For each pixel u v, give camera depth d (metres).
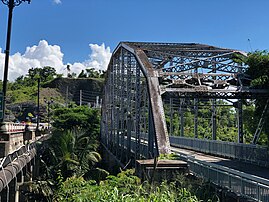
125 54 32.94
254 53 23.39
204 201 9.83
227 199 10.15
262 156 18.92
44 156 31.30
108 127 46.69
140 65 22.69
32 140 28.92
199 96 23.05
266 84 22.27
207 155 25.89
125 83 32.94
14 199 16.97
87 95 149.12
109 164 37.81
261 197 9.05
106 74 48.56
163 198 8.28
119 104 36.16
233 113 44.78
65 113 57.44
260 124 21.28
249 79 24.06
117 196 8.52
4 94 14.34
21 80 156.12
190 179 11.16
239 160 21.77
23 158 17.92
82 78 154.62
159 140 16.73
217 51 30.34
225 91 22.31
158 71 23.47
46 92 138.25
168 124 46.38
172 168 11.62
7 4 14.62
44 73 168.38
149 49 29.06
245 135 32.09
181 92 22.09
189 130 46.59
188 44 33.91
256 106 22.94
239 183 10.09
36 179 23.66
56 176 28.69
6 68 14.55
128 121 29.06
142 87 26.98
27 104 101.62
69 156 31.27
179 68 27.73
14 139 18.09
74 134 33.66
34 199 20.12
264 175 14.84
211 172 11.70
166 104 42.16
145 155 21.28
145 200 8.45
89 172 25.22
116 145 36.00
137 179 10.63
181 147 33.72
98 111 60.06
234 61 27.97
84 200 9.30
